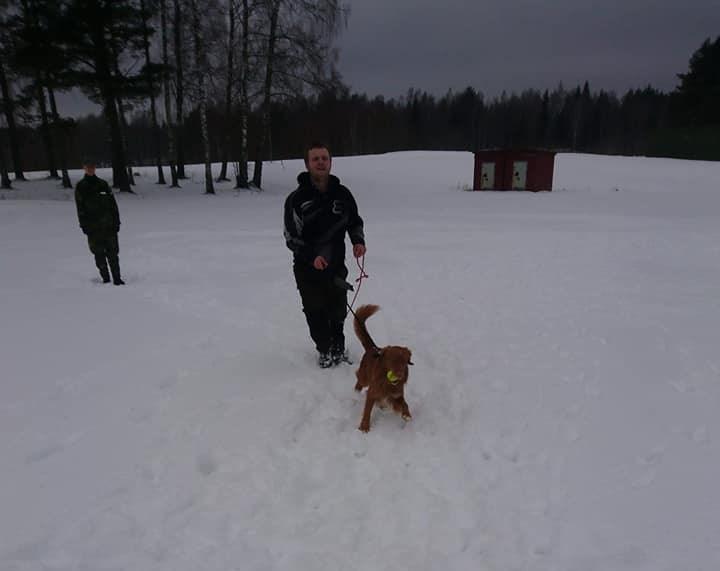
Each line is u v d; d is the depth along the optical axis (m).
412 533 2.52
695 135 51.16
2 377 4.22
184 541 2.45
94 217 7.38
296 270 4.46
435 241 11.57
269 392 4.02
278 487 2.87
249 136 28.98
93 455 3.10
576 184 29.72
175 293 7.20
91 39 20.98
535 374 4.36
